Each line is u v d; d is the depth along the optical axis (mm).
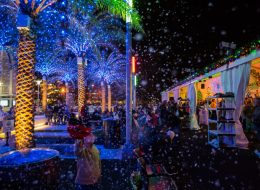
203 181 5969
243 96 10211
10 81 41125
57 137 14727
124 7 8367
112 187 5910
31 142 6863
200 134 14562
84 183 4559
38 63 33500
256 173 6551
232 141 10227
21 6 7055
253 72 13422
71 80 35812
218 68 12859
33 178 3566
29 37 6977
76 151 4652
